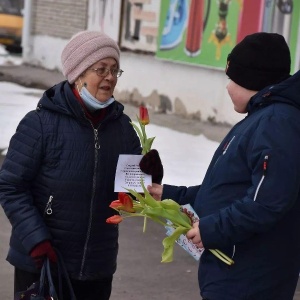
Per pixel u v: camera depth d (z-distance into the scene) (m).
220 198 2.93
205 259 3.00
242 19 11.41
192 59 12.52
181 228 2.93
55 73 17.83
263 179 2.76
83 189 3.41
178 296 5.35
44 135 3.37
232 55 3.02
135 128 3.47
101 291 3.61
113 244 3.57
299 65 10.52
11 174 3.37
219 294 2.93
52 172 3.39
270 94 2.88
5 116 12.23
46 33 18.25
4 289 5.26
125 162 3.37
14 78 17.27
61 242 3.42
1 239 6.32
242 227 2.78
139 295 5.32
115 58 3.38
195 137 11.38
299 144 2.80
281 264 2.92
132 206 3.00
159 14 13.30
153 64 13.56
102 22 15.23
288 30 10.65
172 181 8.57
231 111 11.84
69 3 17.11
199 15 12.31
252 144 2.85
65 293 3.51
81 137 3.41
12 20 21.97
